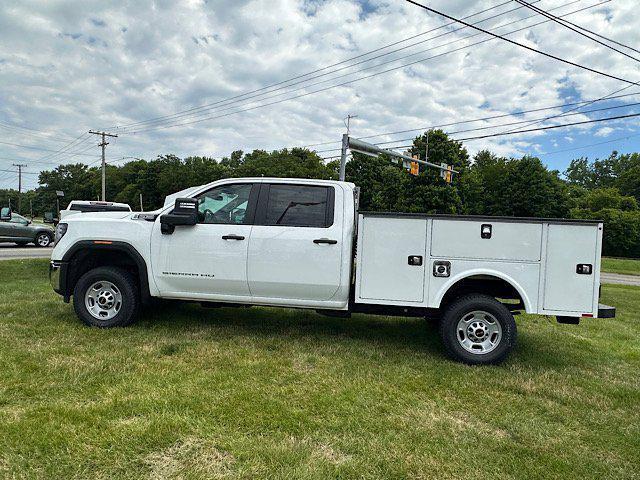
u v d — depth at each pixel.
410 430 3.10
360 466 2.61
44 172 121.44
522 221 4.52
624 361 5.10
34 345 4.52
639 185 78.38
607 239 54.41
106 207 10.44
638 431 3.26
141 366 4.07
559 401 3.79
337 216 4.92
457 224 4.63
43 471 2.45
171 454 2.66
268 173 64.81
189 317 6.03
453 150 43.91
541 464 2.75
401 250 4.71
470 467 2.68
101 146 48.06
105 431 2.86
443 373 4.30
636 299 11.48
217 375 3.93
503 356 4.62
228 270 5.00
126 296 5.29
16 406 3.18
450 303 4.82
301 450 2.75
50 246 20.23
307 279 4.86
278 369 4.18
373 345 5.18
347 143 20.19
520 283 4.54
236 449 2.72
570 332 6.56
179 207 5.01
